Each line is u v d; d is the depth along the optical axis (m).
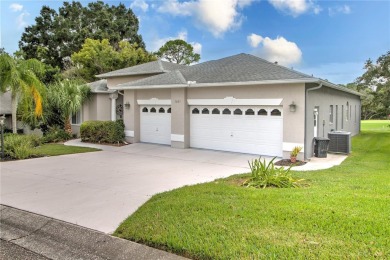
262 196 6.17
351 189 6.73
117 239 4.73
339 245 3.97
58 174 9.52
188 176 9.23
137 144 16.25
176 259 4.07
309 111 12.05
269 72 12.92
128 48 37.47
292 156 11.33
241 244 4.13
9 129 19.94
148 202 6.38
